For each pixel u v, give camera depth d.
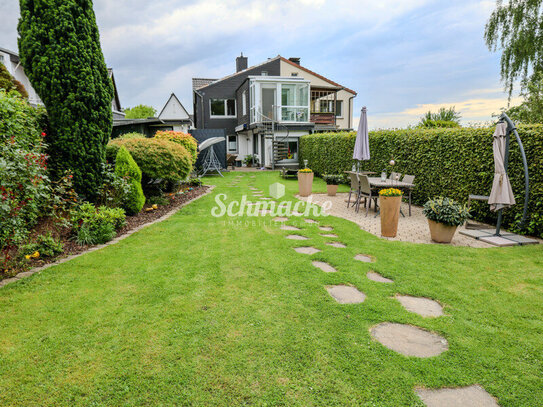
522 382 2.03
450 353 2.32
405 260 4.22
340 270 3.83
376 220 6.76
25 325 2.62
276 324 2.65
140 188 6.97
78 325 2.63
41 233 4.89
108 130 6.43
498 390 1.97
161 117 22.47
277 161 18.42
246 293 3.21
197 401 1.87
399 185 7.01
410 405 1.85
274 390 1.95
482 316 2.83
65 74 5.66
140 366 2.15
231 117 23.52
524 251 4.61
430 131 7.94
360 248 4.72
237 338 2.46
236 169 19.72
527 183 5.15
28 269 3.79
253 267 3.90
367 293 3.25
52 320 2.70
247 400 1.88
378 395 1.92
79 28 5.77
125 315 2.79
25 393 1.92
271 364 2.18
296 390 1.95
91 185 6.16
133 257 4.25
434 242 5.17
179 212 7.35
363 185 7.34
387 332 2.59
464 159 6.80
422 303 3.10
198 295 3.16
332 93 23.09
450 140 7.17
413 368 2.15
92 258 4.19
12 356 2.24
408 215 7.39
